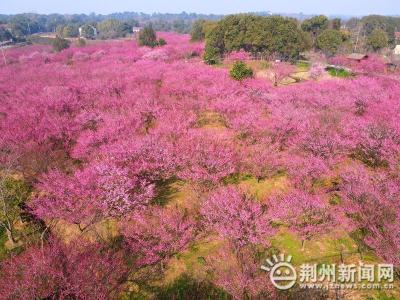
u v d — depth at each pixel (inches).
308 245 650.8
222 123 1149.7
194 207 743.1
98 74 1818.4
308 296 546.0
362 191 635.5
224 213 631.2
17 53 3250.5
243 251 625.6
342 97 1237.7
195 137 878.4
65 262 527.5
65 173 791.7
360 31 4188.0
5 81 1892.2
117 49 2994.6
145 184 746.8
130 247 644.7
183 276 602.2
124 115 1057.5
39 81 1759.4
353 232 665.0
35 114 1059.3
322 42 2583.7
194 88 1353.3
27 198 786.2
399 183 670.5
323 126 933.8
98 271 547.5
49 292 477.4
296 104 1211.9
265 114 1141.1
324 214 621.3
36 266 499.8
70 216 638.5
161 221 642.2
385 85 1470.2
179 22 7711.6
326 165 757.9
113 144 828.6
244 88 1379.2
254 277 560.1
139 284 589.9
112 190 678.5
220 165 756.0
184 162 773.9
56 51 3420.3
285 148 894.4
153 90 1408.7
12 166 802.8
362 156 877.2
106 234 693.3
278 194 728.3
